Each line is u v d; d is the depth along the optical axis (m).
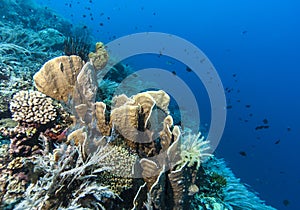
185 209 1.16
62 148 0.98
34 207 0.82
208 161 1.61
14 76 1.68
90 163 0.92
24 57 2.24
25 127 1.13
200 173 1.25
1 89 1.50
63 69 1.19
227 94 16.67
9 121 1.32
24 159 1.03
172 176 1.02
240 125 12.45
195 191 1.11
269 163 10.84
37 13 5.49
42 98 1.19
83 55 1.87
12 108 1.15
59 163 0.91
